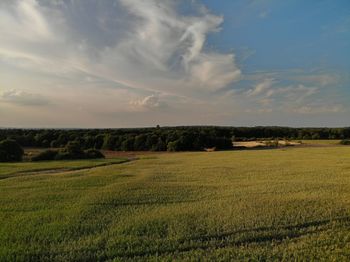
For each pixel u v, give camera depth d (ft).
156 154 229.25
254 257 31.68
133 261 31.22
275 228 40.37
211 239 37.04
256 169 111.65
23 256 32.58
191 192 67.31
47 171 119.14
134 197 62.23
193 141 275.80
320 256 31.78
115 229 40.88
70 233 39.78
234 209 50.08
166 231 39.99
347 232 38.32
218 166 125.18
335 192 64.08
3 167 127.44
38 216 48.11
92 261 31.68
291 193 63.82
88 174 103.60
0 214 49.78
